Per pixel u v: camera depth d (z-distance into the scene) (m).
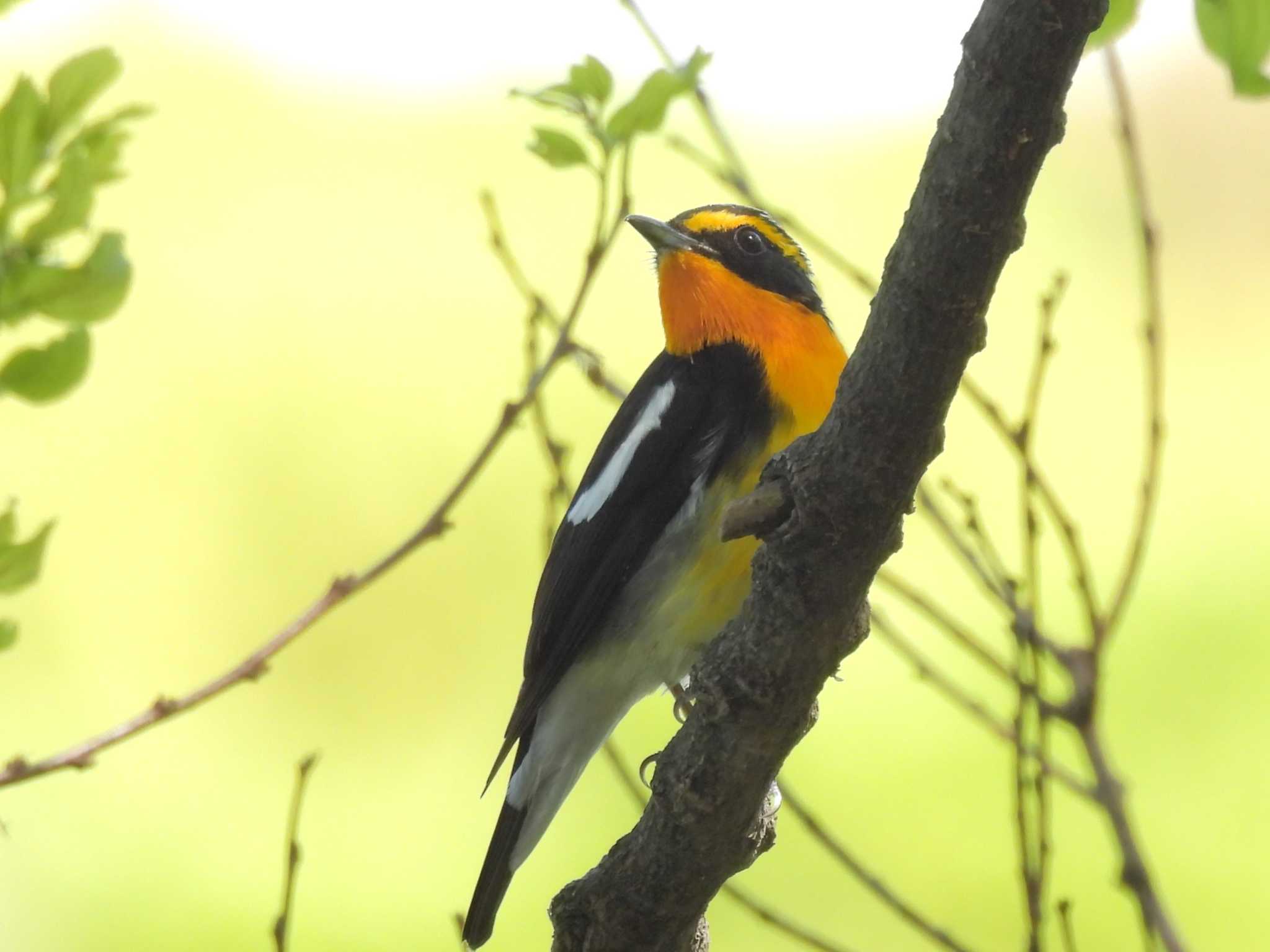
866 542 5.01
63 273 4.59
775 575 5.14
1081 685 6.02
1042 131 4.35
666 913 5.70
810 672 5.26
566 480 6.85
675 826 5.54
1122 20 5.81
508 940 10.93
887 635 6.49
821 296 8.39
